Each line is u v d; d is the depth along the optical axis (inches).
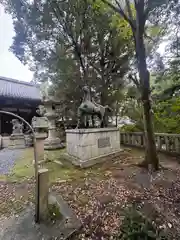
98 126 226.4
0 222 78.0
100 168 169.9
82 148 179.9
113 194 107.3
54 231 70.1
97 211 86.7
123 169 162.9
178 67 244.4
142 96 163.9
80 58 322.3
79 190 115.1
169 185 118.6
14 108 487.5
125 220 70.0
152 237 58.1
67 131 223.0
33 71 340.8
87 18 270.1
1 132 465.7
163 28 195.8
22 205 96.3
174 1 140.4
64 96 358.9
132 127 321.1
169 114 253.4
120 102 377.7
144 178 135.4
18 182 136.9
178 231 69.2
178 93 250.4
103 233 69.3
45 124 322.7
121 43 303.6
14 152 289.3
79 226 73.3
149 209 87.5
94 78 346.6
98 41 320.2
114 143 236.7
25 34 268.4
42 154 209.9
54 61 301.7
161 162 183.0
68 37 298.2
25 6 214.1
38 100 502.3
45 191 78.3
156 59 269.1
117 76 349.7
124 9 195.2
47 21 249.8
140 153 240.4
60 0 228.5
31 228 72.3
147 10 143.8
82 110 206.8
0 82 530.3
